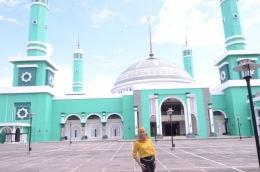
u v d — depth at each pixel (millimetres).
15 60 46781
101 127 49500
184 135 48375
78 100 49062
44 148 25438
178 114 48844
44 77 47656
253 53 46500
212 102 48156
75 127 49531
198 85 44656
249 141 27500
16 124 39812
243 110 44312
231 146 20875
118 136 49125
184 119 47406
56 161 13727
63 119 47906
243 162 11305
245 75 8156
